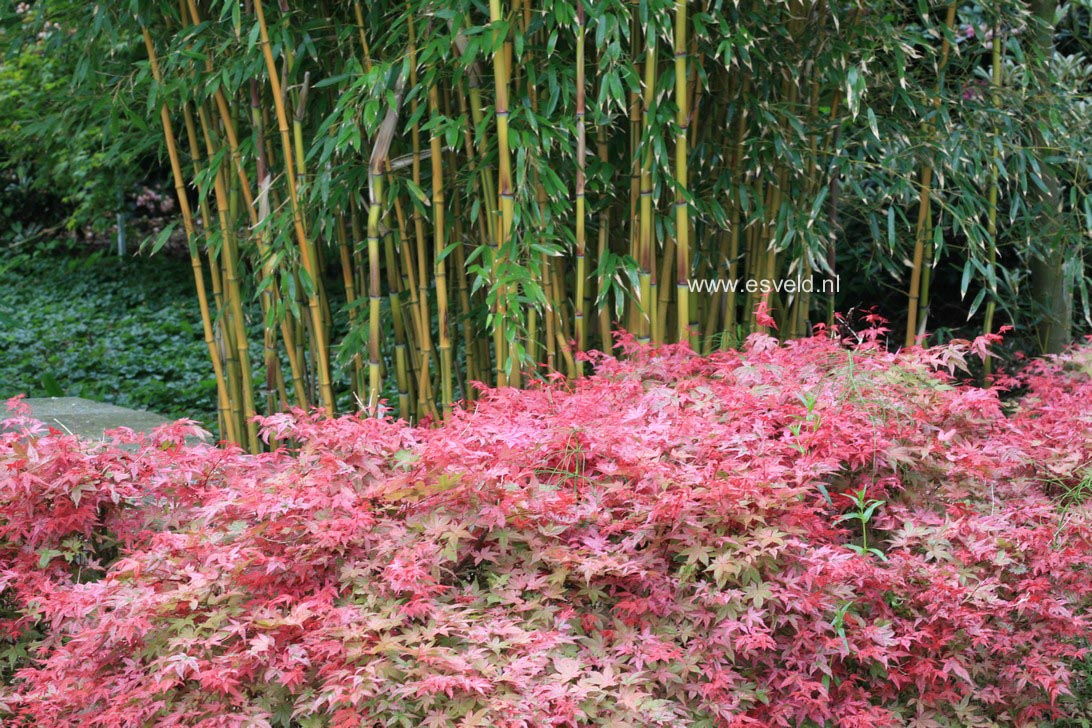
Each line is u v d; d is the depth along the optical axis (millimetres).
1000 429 2314
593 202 3002
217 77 2766
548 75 2664
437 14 2482
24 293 7766
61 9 3035
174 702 1617
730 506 1723
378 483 1873
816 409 2043
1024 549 1914
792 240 3174
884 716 1743
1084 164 3314
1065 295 3746
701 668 1677
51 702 1645
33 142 6324
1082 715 1967
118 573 1697
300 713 1572
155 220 9188
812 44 2979
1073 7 3914
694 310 3037
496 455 1879
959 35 3824
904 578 1847
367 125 2523
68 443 2006
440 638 1631
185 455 2016
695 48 2811
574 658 1655
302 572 1692
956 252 4312
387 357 4426
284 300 2893
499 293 2637
